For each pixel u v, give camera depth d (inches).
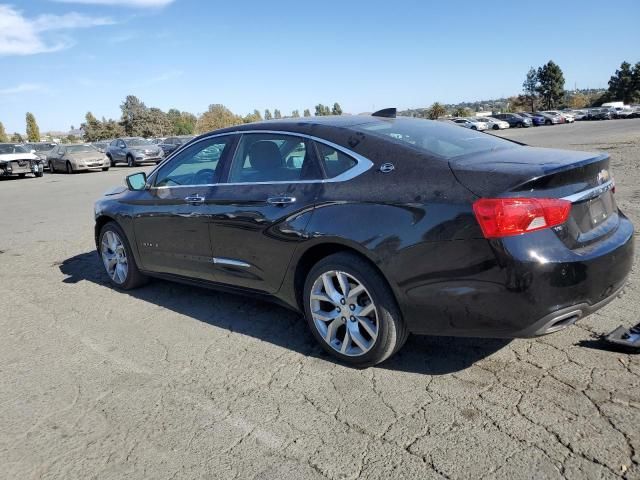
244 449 108.1
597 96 3978.8
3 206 530.9
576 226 115.0
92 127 3341.5
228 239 161.2
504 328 113.2
